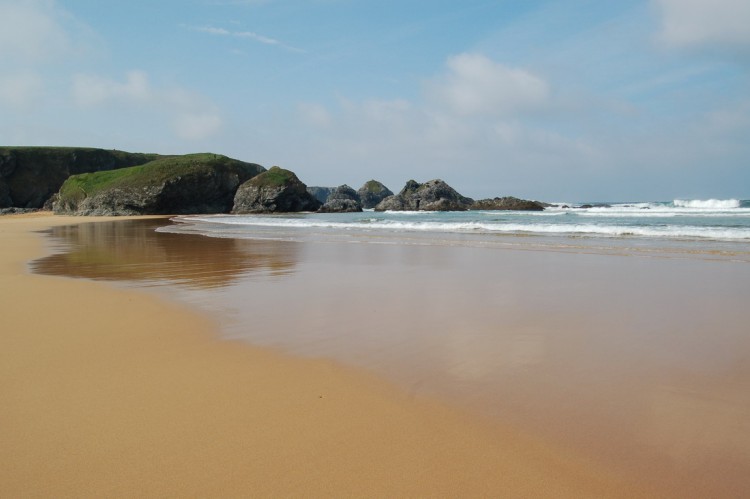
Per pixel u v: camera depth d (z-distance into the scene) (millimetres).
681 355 4617
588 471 2729
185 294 8156
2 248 17594
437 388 3924
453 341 5188
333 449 3000
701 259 11391
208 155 88562
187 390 3943
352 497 2527
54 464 2850
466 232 21422
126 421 3389
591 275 9383
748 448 2908
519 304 6961
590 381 4004
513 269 10289
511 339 5234
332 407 3598
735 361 4414
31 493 2572
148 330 5836
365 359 4660
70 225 39219
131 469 2789
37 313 6773
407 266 11023
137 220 50438
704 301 6957
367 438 3131
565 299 7262
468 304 7012
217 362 4641
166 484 2643
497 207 74000
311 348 5043
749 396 3645
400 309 6766
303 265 11539
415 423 3328
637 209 49719
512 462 2834
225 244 17656
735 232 17484
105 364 4605
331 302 7316
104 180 82000
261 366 4512
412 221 32500
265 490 2586
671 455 2859
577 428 3207
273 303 7312
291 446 3033
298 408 3584
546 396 3725
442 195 84625
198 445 3051
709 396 3660
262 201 77312
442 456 2908
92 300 7695
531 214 44344
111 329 5891
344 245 16328
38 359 4758
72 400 3756
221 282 9367
